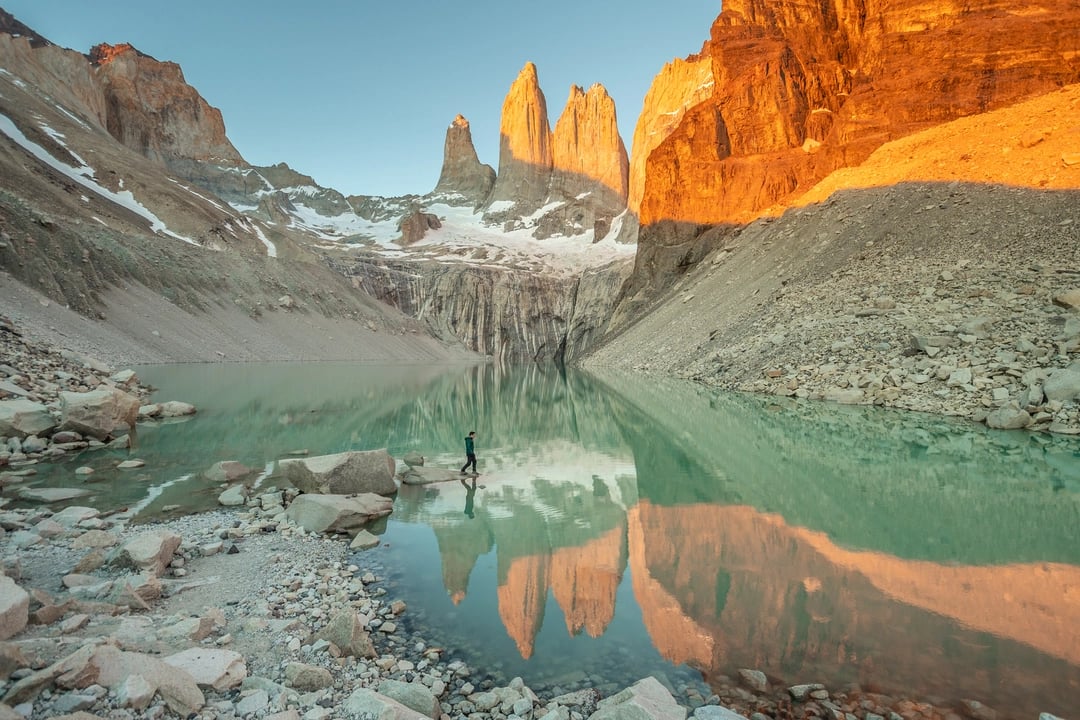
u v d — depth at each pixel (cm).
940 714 548
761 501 1315
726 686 613
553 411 3175
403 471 1677
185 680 527
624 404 3212
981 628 714
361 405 3288
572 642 725
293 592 859
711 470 1639
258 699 542
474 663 684
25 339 2747
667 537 1103
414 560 1026
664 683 624
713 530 1135
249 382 4184
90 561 874
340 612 710
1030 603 778
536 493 1484
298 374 5141
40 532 1023
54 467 1620
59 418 1905
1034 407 1956
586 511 1312
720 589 859
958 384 2288
